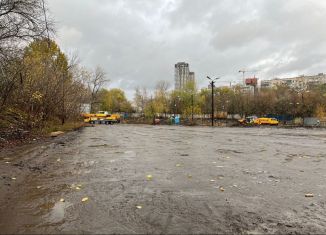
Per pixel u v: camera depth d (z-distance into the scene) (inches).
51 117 1264.8
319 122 2246.6
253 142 745.6
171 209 219.6
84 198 247.3
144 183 298.4
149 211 215.2
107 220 198.2
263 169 375.2
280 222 195.6
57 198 249.3
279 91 3174.2
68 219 201.0
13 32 592.1
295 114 2625.5
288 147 629.9
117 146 635.5
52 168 380.2
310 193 265.1
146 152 534.9
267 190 273.7
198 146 639.8
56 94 1110.4
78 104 1748.3
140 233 177.6
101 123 2605.8
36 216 207.3
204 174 342.0
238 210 218.2
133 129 1462.8
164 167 384.8
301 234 177.3
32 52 874.1
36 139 754.2
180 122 2610.7
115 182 303.3
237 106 2997.0
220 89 3710.6
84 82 1982.0
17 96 869.2
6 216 207.9
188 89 2859.3
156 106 3006.9
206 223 193.0
